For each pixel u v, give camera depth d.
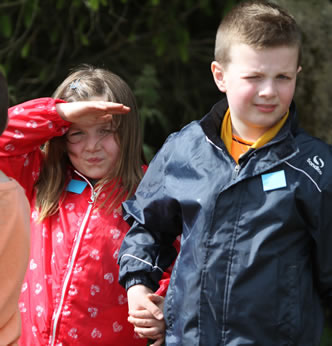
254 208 5.05
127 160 6.57
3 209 4.99
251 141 5.38
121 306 6.27
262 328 4.98
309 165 5.09
